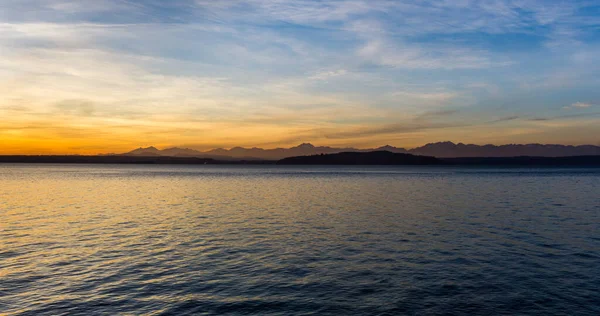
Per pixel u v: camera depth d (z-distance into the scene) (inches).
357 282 927.0
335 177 7253.9
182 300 815.1
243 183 5260.8
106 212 2188.7
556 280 937.5
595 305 786.2
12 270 1015.0
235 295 843.4
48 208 2373.3
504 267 1049.5
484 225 1724.9
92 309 767.7
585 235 1485.0
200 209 2338.8
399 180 6033.5
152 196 3225.9
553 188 4104.3
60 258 1138.0
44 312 753.0
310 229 1630.2
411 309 768.9
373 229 1628.9
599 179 6200.8
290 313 752.3
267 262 1101.1
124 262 1096.8
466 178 6712.6
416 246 1306.6
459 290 872.3
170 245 1315.2
